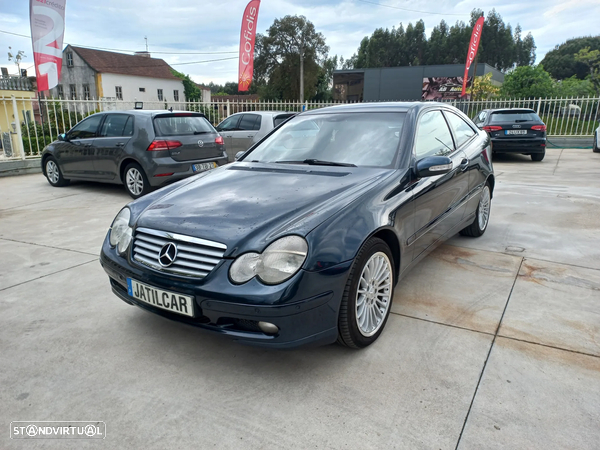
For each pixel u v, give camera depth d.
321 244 2.08
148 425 1.90
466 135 4.16
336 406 1.99
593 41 64.56
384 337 2.58
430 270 3.60
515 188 7.03
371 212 2.38
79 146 7.16
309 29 41.28
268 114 9.30
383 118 3.29
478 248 4.13
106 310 2.99
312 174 2.84
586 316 2.77
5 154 9.52
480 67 38.75
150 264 2.29
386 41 78.06
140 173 6.49
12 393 2.12
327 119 3.51
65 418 1.95
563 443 1.74
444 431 1.82
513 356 2.35
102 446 1.79
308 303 2.02
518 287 3.23
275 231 2.11
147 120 6.43
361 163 2.98
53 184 7.92
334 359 2.37
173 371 2.30
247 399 2.06
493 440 1.76
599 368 2.23
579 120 14.41
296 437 1.81
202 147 6.84
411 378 2.18
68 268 3.76
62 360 2.40
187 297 2.10
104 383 2.20
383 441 1.78
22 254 4.14
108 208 6.05
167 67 49.47
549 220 5.03
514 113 10.55
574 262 3.71
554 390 2.06
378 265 2.47
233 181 2.88
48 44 9.48
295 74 42.34
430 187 3.02
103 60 43.53
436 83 40.41
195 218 2.32
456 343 2.49
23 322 2.83
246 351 2.48
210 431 1.86
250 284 2.00
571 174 8.41
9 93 16.55
